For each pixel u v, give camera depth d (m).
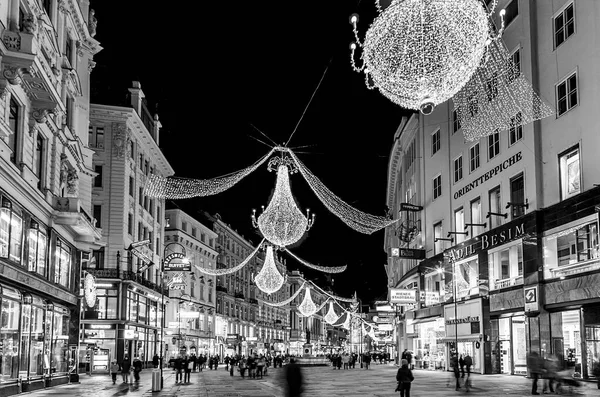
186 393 27.81
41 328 28.36
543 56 34.78
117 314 53.59
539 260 33.47
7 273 22.23
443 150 49.62
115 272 53.78
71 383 33.31
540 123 35.03
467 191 44.44
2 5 20.89
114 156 55.66
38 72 22.83
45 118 26.66
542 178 34.59
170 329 69.44
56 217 29.06
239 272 103.38
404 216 59.56
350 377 43.94
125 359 33.47
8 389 23.30
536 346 33.06
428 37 11.42
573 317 31.55
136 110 59.38
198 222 80.94
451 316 44.88
